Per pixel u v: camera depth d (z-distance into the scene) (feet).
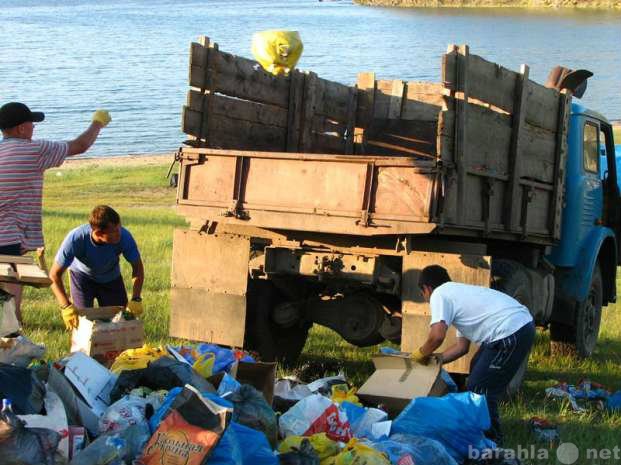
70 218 72.49
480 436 21.31
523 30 460.55
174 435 16.79
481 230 27.30
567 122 32.86
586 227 35.22
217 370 22.08
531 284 30.68
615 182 38.11
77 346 24.47
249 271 28.63
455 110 25.27
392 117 35.42
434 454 19.66
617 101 222.28
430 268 24.18
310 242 27.53
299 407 20.38
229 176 27.43
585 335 36.76
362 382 30.14
